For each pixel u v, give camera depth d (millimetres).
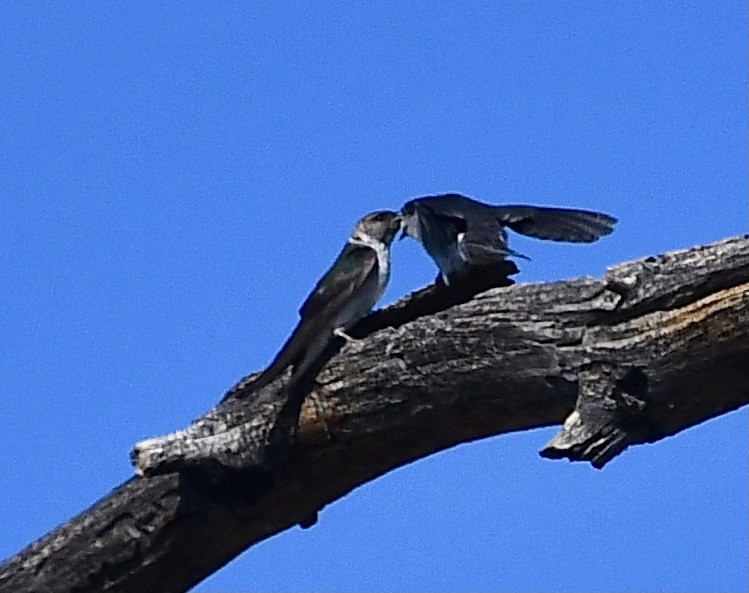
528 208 11758
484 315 12055
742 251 11672
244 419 12273
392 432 12242
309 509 12688
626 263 11930
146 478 12320
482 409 12086
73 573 12312
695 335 11625
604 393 11656
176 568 12570
